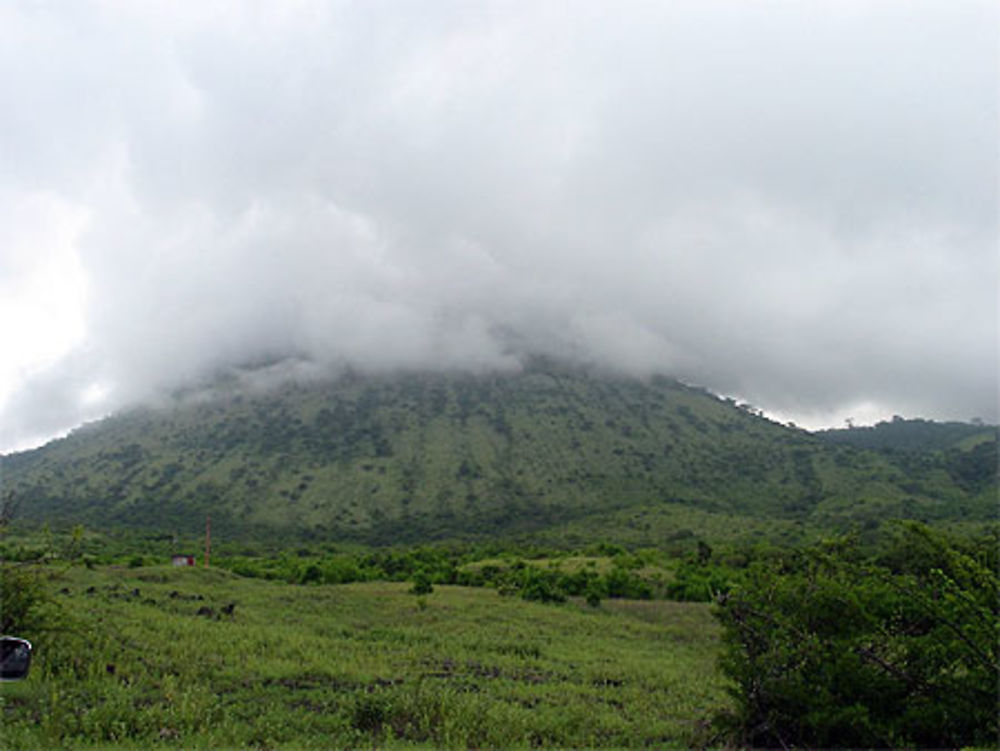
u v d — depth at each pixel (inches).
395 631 845.8
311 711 430.3
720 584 1480.1
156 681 462.9
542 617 1100.5
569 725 422.0
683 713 496.1
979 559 342.0
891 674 341.4
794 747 355.3
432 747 357.4
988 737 310.2
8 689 404.5
